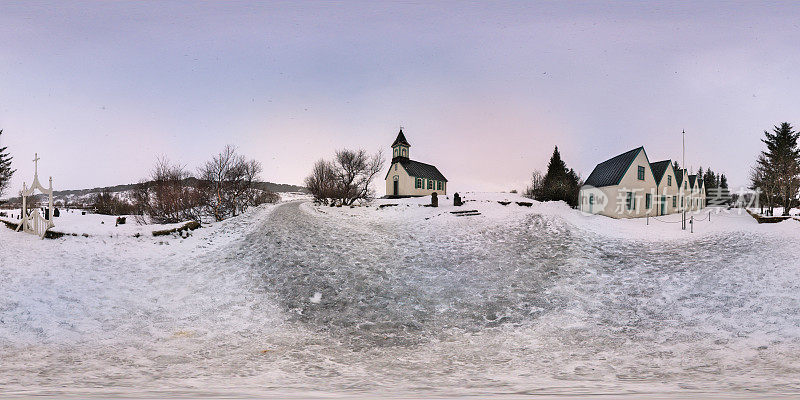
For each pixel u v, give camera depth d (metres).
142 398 3.64
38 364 5.89
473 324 8.54
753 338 6.86
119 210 39.97
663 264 12.93
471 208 28.06
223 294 10.41
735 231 18.75
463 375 5.48
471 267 13.28
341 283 11.39
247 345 7.14
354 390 4.45
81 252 14.34
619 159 30.23
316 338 7.63
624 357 6.33
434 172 52.09
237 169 32.59
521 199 34.31
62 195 55.81
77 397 3.72
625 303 9.50
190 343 7.18
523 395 3.98
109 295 10.15
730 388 4.41
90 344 7.01
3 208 44.62
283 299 10.06
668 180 30.98
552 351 6.80
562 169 37.81
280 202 42.09
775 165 40.84
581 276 11.88
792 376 5.04
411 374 5.56
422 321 8.73
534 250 15.46
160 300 9.92
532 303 9.77
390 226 22.06
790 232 16.83
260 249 15.44
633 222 24.28
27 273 11.68
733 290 9.68
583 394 4.01
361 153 43.31
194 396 3.84
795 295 8.85
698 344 6.78
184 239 17.66
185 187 28.92
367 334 7.91
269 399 3.57
